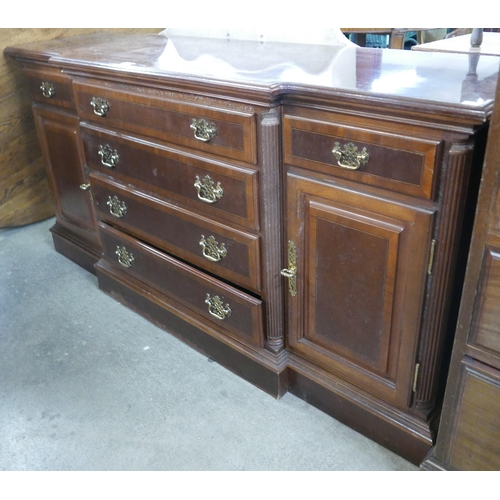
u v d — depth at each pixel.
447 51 1.49
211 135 1.23
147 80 1.31
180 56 1.49
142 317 1.84
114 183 1.64
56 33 2.08
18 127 2.22
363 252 1.11
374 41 2.46
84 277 2.09
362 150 1.01
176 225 1.49
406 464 1.25
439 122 0.89
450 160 0.90
